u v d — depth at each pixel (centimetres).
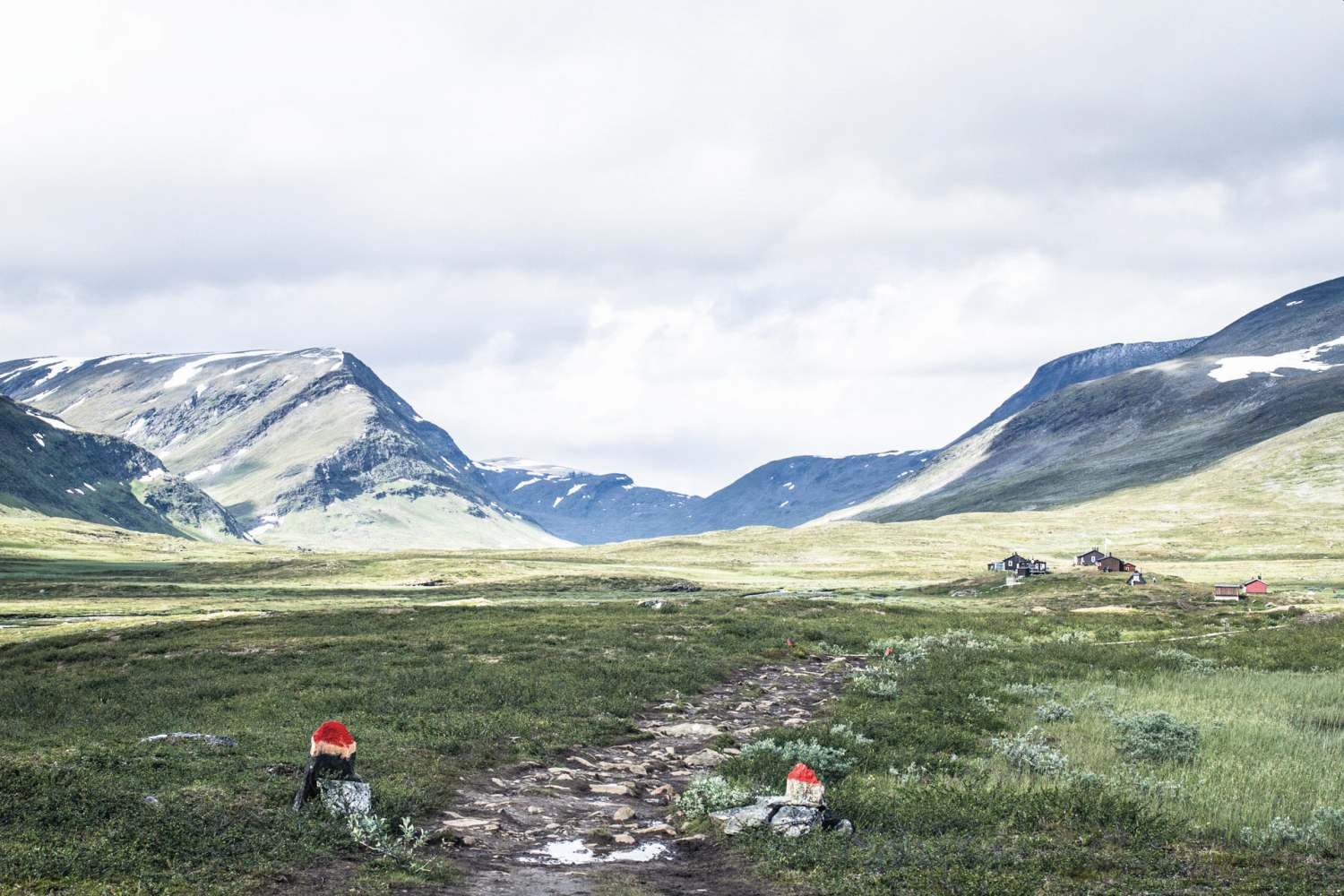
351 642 4584
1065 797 1714
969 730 2608
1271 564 17825
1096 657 4291
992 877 1286
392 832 1517
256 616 6369
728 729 2762
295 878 1255
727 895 1283
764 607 7594
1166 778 1930
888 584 14975
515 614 6619
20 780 1563
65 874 1200
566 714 2788
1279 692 3197
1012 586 11700
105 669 4053
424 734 2366
